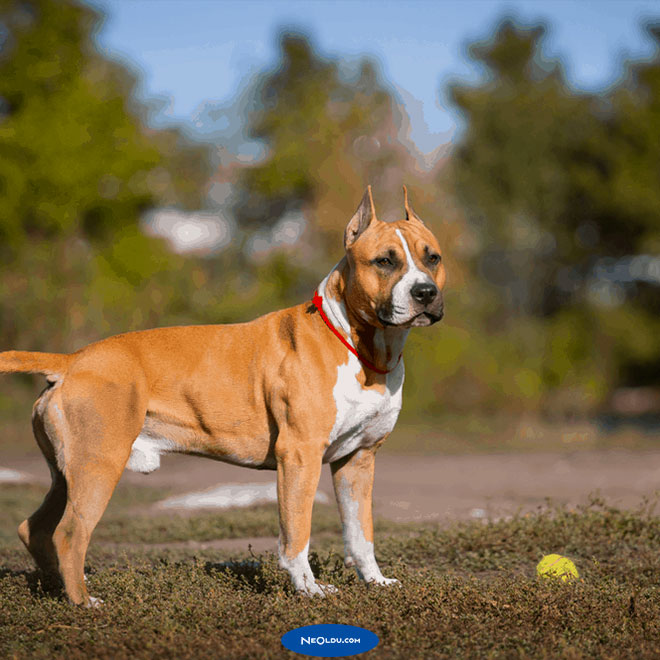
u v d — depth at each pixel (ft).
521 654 13.83
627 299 107.34
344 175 82.84
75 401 17.28
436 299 16.88
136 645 14.44
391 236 17.37
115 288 71.87
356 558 18.70
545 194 103.04
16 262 70.90
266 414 17.98
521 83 114.11
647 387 104.12
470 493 40.60
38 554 18.69
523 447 62.54
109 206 78.59
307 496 17.30
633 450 60.39
